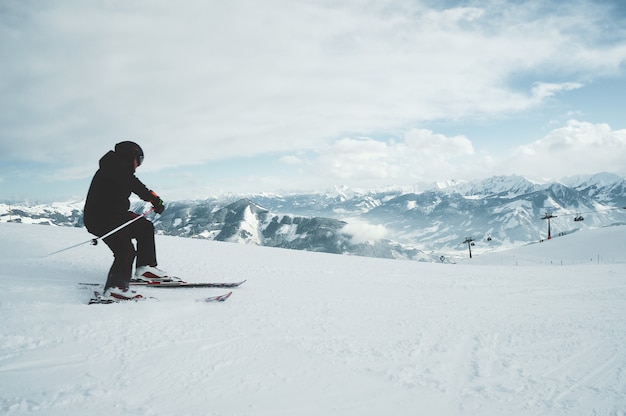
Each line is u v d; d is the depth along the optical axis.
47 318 3.59
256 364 3.19
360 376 3.14
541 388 3.07
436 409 2.69
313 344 3.72
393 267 10.09
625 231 46.72
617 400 2.89
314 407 2.62
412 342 4.00
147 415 2.38
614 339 4.30
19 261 6.32
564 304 6.23
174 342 3.43
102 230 4.53
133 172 4.93
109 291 4.38
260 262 9.12
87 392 2.55
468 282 8.16
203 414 2.44
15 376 2.67
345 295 6.08
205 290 5.52
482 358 3.67
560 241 49.66
